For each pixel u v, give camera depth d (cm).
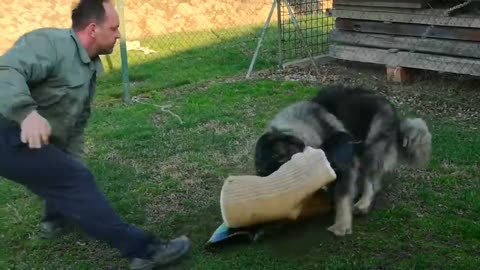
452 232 366
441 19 670
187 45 1001
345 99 411
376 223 384
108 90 744
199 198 429
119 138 557
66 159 287
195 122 589
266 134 363
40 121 261
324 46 881
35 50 284
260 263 340
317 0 1027
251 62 805
